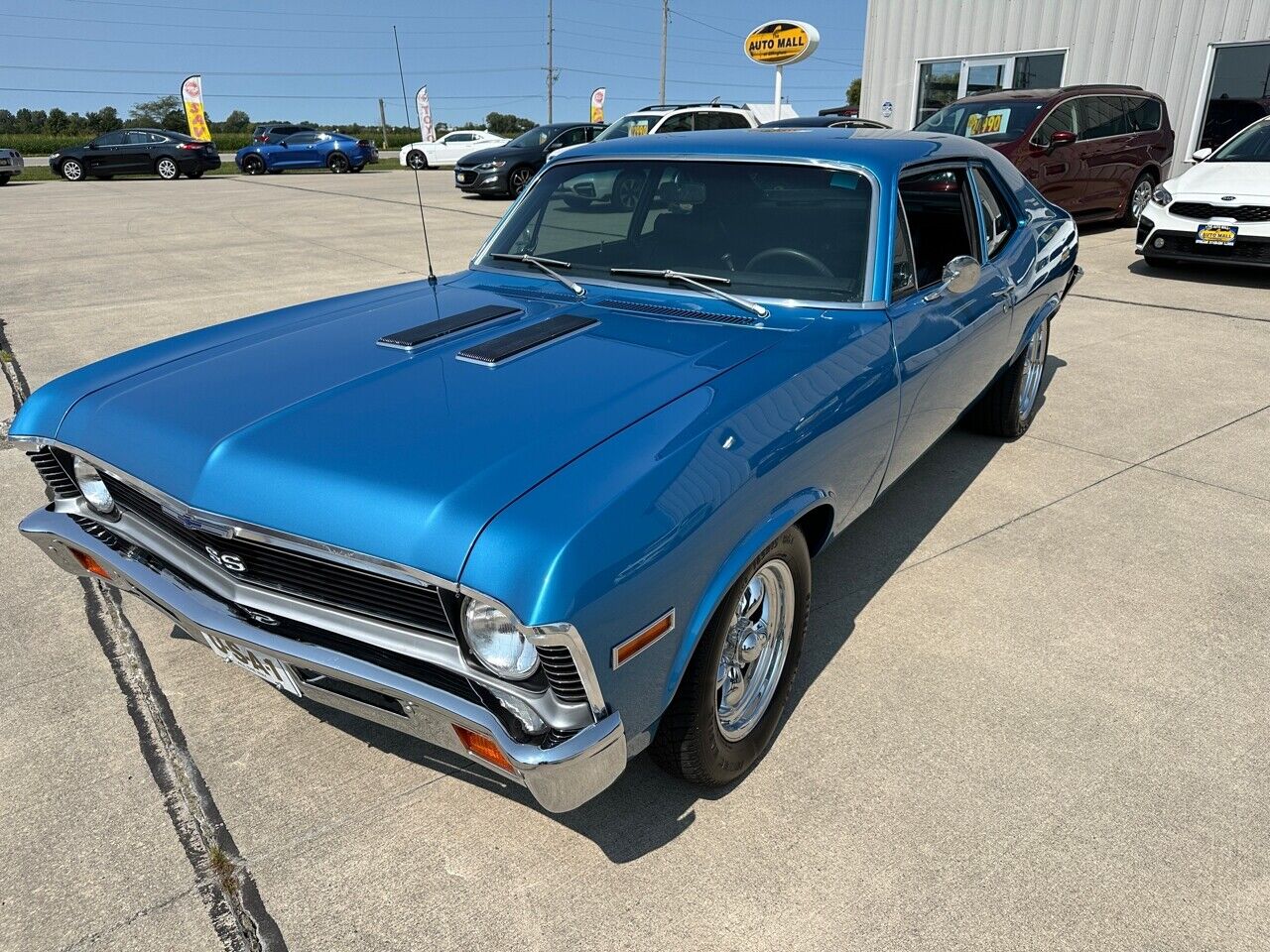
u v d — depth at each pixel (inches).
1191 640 119.4
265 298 313.9
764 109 748.6
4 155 858.8
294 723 103.3
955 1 601.3
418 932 77.3
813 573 137.1
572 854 85.4
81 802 91.4
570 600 63.3
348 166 1029.2
